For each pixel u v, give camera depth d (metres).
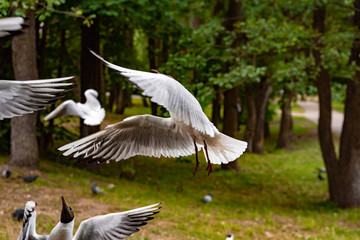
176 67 15.41
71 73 18.30
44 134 20.62
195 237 11.90
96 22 19.16
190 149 3.93
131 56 22.33
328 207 18.98
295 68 17.94
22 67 15.35
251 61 20.28
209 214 14.91
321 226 15.66
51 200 12.84
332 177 19.61
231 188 21.91
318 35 17.72
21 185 13.79
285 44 17.94
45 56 20.61
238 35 21.77
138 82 2.39
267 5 20.36
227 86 16.52
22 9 9.19
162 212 13.86
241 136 39.56
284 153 35.84
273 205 19.00
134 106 49.69
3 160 16.73
